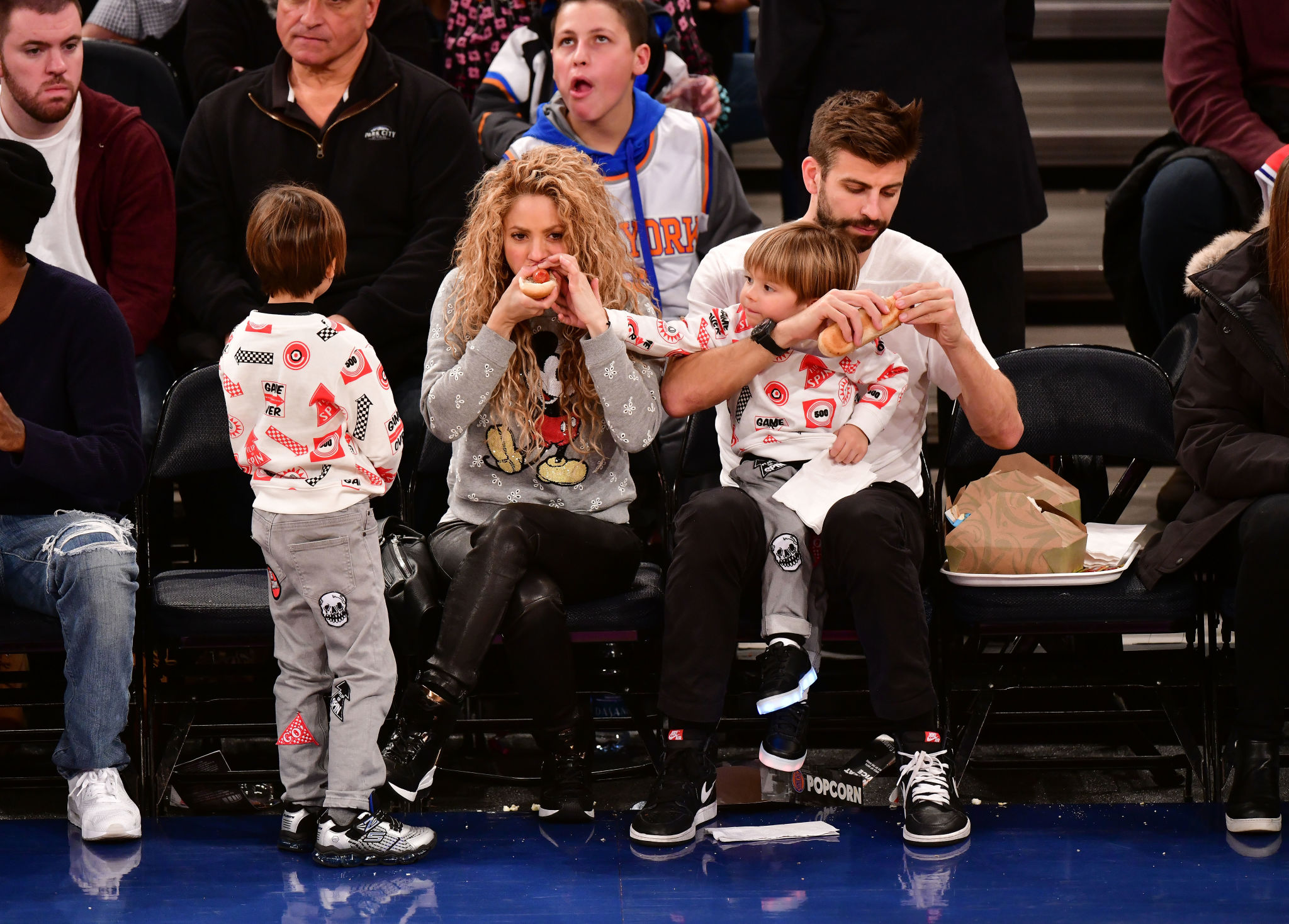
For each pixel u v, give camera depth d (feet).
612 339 33.94
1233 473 34.55
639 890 30.50
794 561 33.81
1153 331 48.44
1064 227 57.82
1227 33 46.65
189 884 31.17
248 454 32.01
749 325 35.47
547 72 49.65
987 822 34.55
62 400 35.45
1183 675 36.14
